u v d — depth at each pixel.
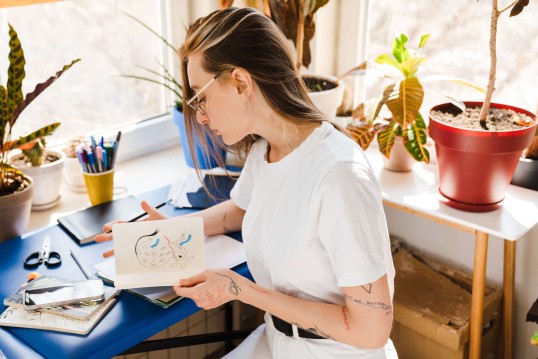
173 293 1.28
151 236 1.28
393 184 1.76
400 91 1.63
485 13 1.79
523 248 1.83
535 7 1.70
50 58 1.84
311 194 1.16
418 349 1.83
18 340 1.17
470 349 1.69
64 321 1.21
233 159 1.79
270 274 1.28
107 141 1.72
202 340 1.53
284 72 1.17
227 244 1.47
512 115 1.60
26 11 1.75
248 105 1.19
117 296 1.30
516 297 1.90
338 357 1.28
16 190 1.53
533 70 1.76
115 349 1.16
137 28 2.02
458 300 1.86
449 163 1.55
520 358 1.96
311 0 1.84
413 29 1.97
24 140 1.53
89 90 1.96
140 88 2.10
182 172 2.00
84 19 1.89
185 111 1.33
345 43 2.15
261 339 1.45
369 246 1.11
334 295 1.24
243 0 1.90
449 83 1.94
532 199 1.65
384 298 1.12
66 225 1.54
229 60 1.13
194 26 1.21
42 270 1.38
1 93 1.46
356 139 1.75
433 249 2.04
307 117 1.20
